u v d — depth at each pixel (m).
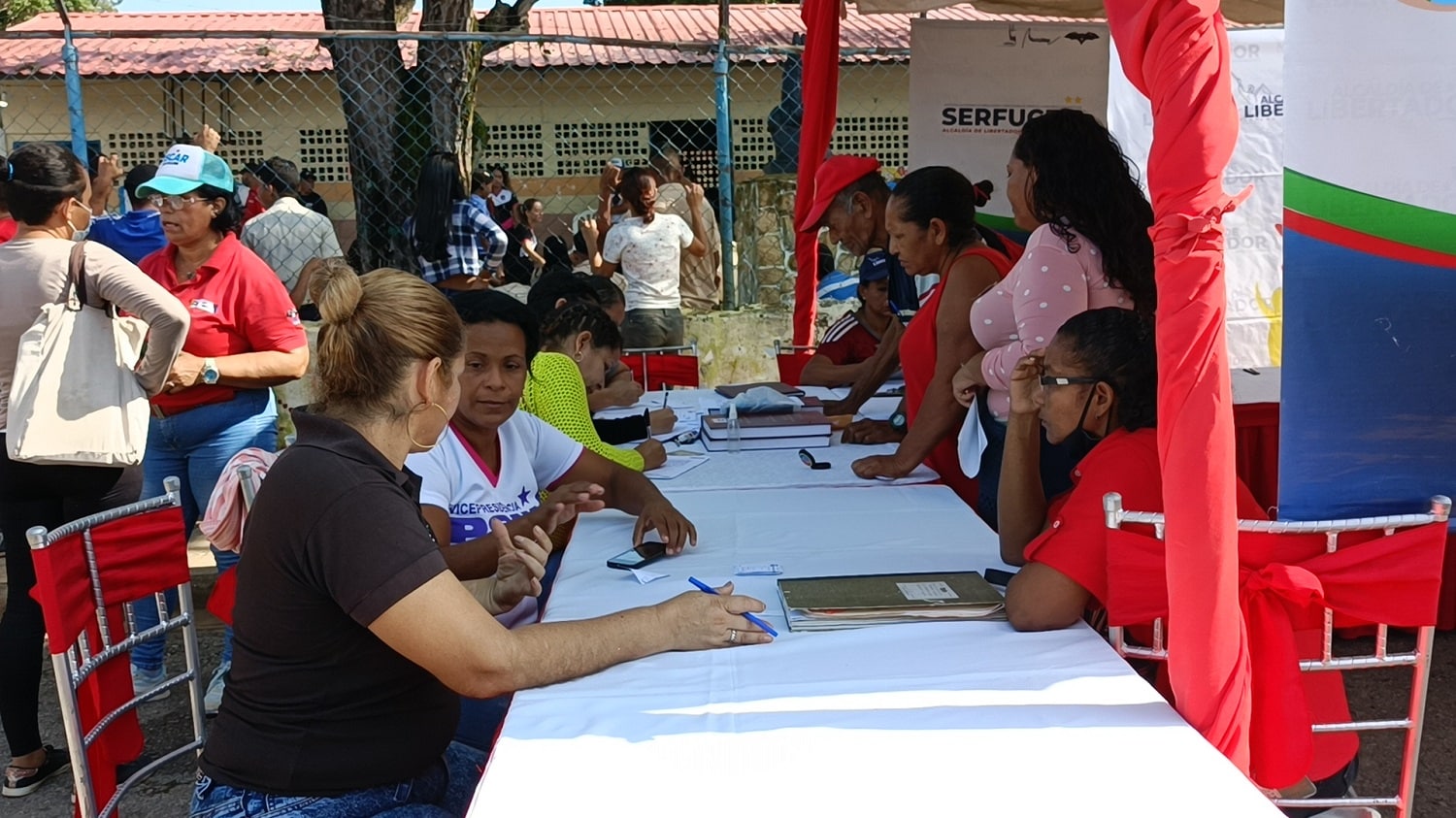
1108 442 2.02
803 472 3.16
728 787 1.39
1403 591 1.87
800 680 1.71
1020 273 2.65
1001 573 2.16
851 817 1.31
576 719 1.59
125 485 3.34
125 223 4.47
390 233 7.52
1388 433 1.92
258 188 7.85
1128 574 1.82
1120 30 1.54
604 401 4.20
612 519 2.73
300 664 1.63
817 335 7.00
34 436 3.09
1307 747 1.84
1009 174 2.79
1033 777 1.39
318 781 1.65
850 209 3.93
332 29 7.40
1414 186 1.86
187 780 3.40
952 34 5.73
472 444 2.55
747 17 14.18
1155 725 1.53
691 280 7.68
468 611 1.61
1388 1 1.81
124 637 2.39
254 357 3.70
